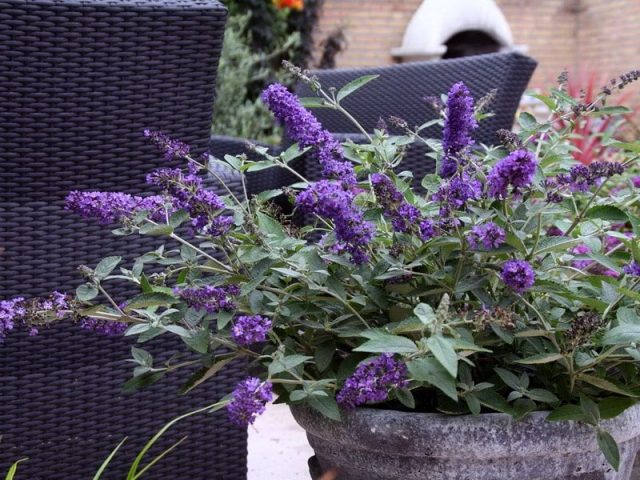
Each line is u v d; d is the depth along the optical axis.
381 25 7.86
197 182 1.03
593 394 1.04
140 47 1.28
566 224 1.14
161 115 1.31
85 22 1.25
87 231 1.30
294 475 1.74
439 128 2.35
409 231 1.02
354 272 1.07
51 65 1.24
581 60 8.95
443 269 1.02
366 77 1.17
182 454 1.41
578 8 8.89
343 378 1.03
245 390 0.92
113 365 1.35
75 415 1.33
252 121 4.66
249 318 0.96
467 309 0.93
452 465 0.99
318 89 1.18
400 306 1.06
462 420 0.97
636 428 1.03
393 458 1.00
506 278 0.93
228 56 4.71
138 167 1.31
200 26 1.30
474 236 0.95
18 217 1.26
